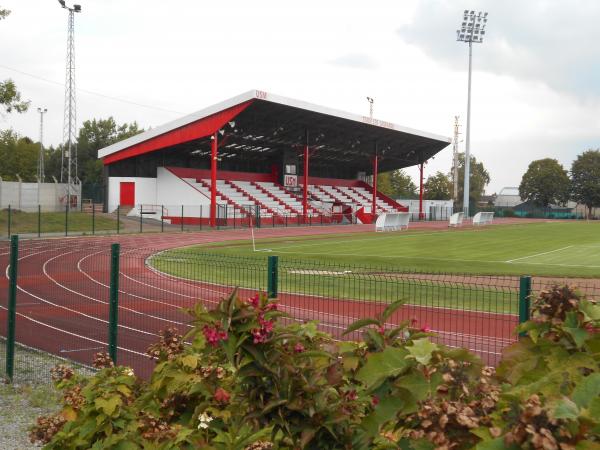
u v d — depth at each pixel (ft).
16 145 329.52
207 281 59.41
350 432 9.97
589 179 415.64
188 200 196.54
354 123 203.31
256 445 10.19
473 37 257.96
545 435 6.30
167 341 16.31
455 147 370.94
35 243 112.98
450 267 77.56
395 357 8.86
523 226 223.51
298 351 10.82
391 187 421.59
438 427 7.75
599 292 53.31
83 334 40.22
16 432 22.66
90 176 383.86
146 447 12.04
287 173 240.94
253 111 178.50
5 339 38.83
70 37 197.88
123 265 78.43
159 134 186.60
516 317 41.24
